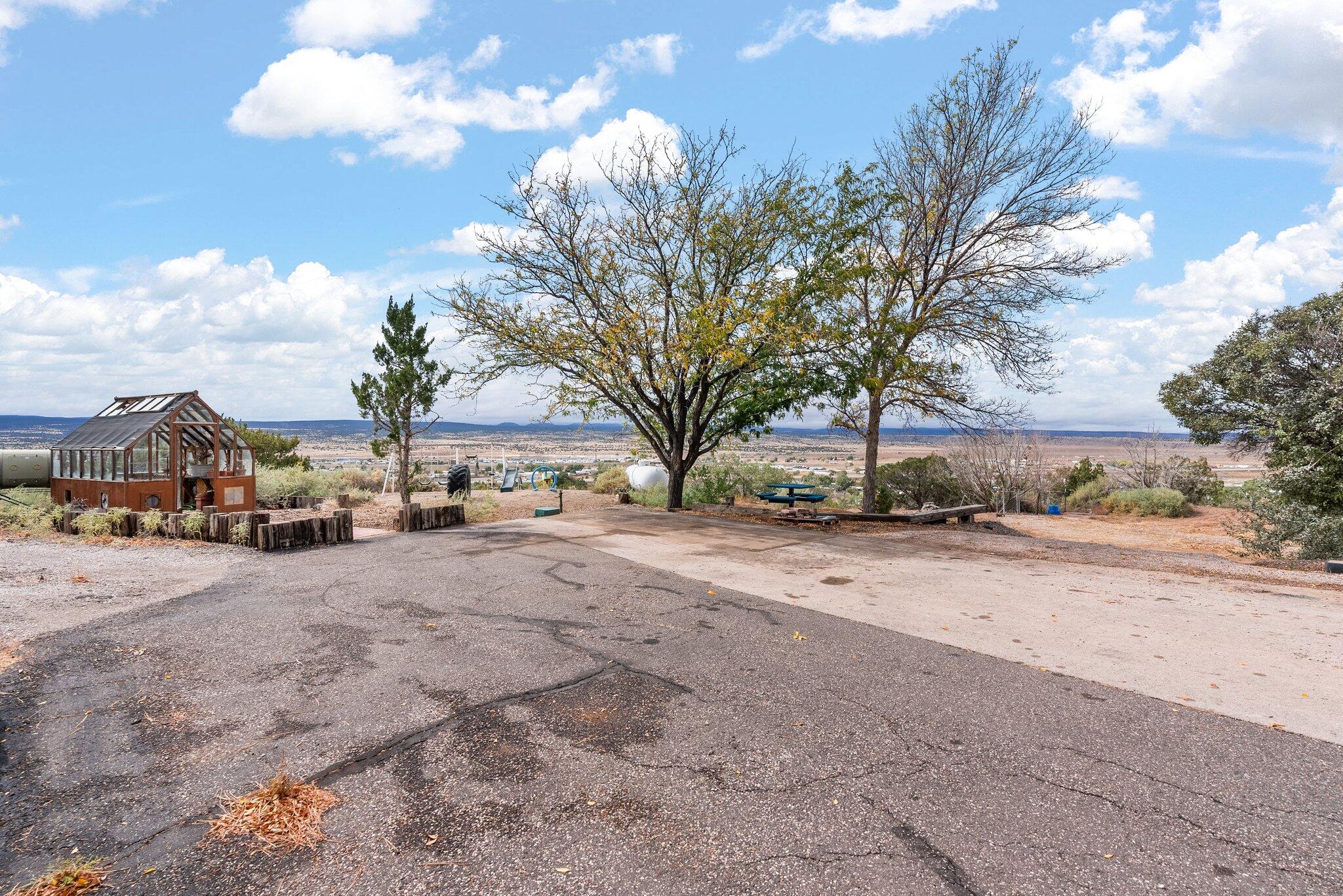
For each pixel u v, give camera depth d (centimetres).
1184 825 285
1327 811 296
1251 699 425
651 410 1520
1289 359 1814
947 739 366
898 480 2553
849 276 1392
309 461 2689
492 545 1009
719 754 346
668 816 289
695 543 1052
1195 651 525
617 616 615
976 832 279
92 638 530
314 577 775
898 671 474
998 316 1582
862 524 1411
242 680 443
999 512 2334
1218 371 1947
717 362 1390
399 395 1727
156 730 369
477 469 3428
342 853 262
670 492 1555
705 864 257
